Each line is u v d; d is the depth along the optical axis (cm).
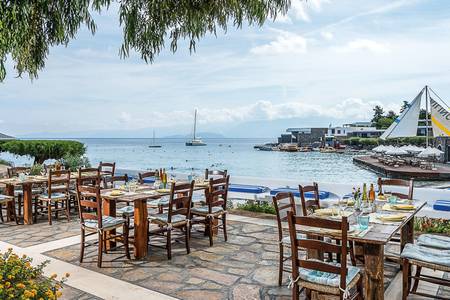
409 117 2508
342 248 292
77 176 811
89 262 493
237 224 708
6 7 271
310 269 315
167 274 450
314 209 486
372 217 404
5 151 1304
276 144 8706
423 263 348
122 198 507
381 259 322
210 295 390
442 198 670
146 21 340
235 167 3528
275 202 413
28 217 718
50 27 328
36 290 272
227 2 318
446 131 2388
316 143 7488
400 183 553
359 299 330
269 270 463
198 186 642
